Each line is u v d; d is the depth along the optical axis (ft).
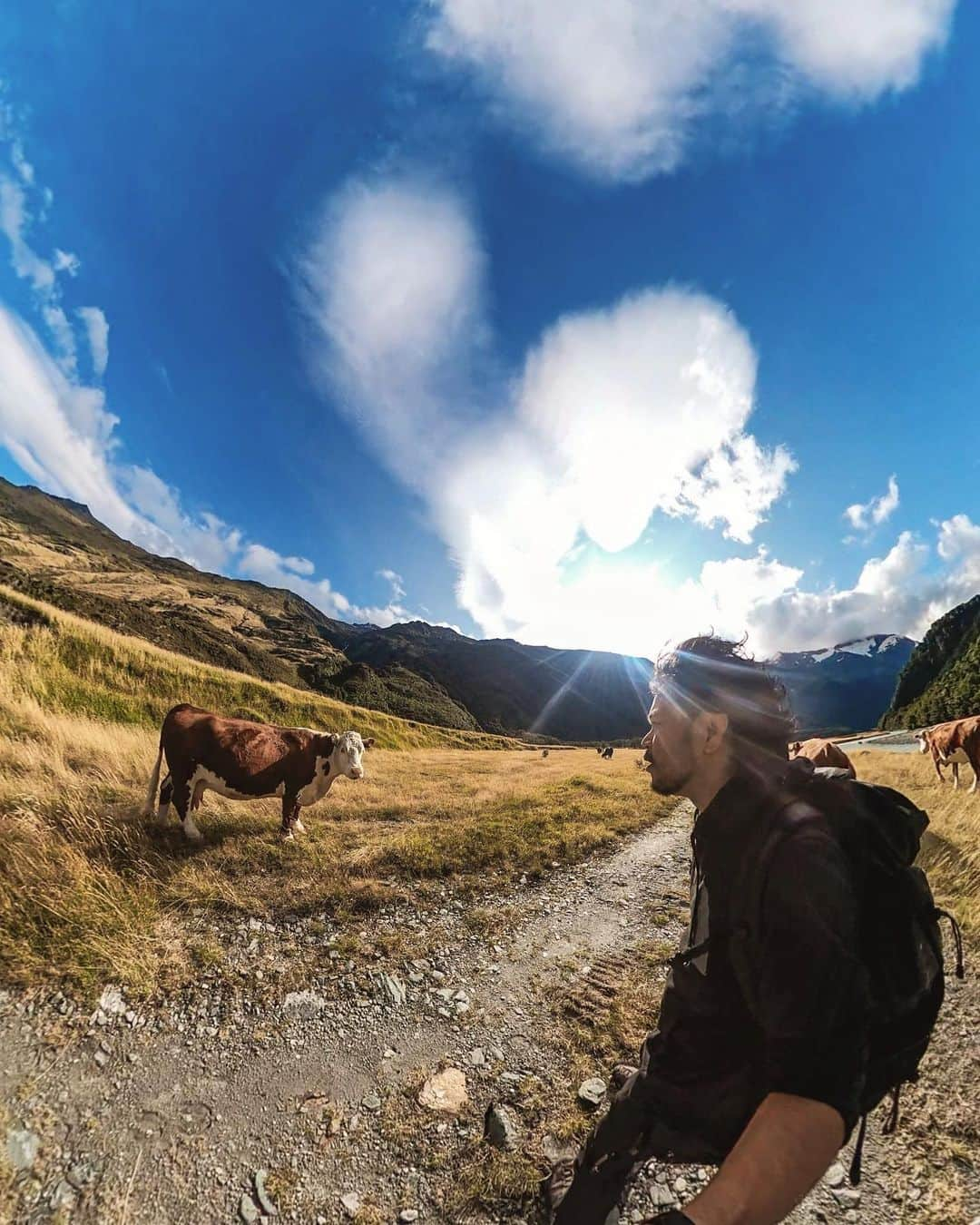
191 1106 10.02
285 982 13.74
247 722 22.65
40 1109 9.61
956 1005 12.73
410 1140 9.46
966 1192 8.13
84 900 14.89
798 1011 3.45
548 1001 13.56
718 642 5.09
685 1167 8.80
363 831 25.93
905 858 4.09
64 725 34.53
